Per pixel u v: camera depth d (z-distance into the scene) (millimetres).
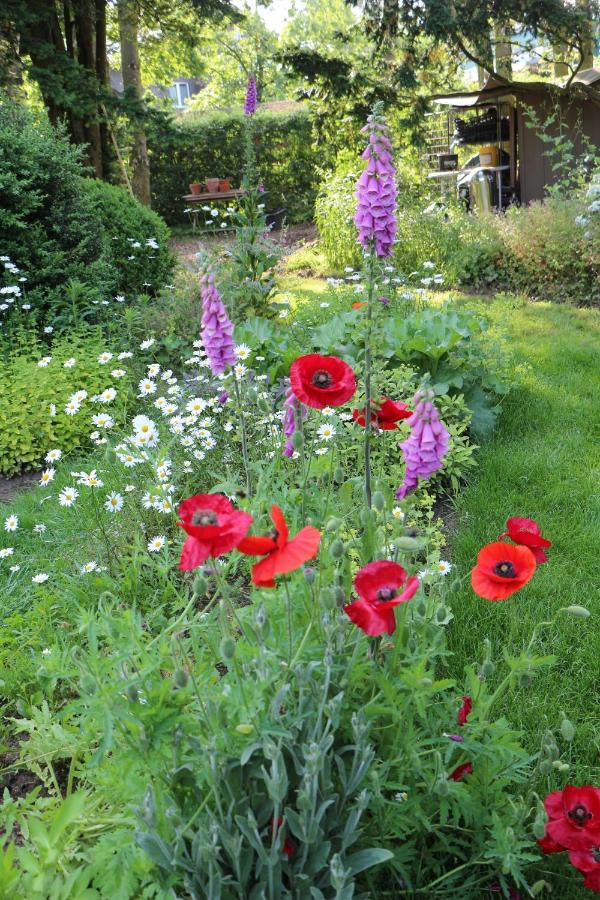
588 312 7477
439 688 1656
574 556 3426
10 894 1418
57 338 6004
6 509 4172
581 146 12117
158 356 6105
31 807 2031
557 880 1841
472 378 4898
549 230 8297
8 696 2518
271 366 4938
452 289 8836
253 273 6363
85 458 4781
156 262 8570
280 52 12039
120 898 1493
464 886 1739
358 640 1750
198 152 18500
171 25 13680
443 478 4234
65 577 3016
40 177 6816
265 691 1632
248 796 1594
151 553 3201
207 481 3893
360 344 4523
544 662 1718
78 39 12586
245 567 3025
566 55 12367
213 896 1439
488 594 1703
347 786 1588
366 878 1733
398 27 11523
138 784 1624
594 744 2305
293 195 18219
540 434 4750
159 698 1588
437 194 11812
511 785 2061
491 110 13672
